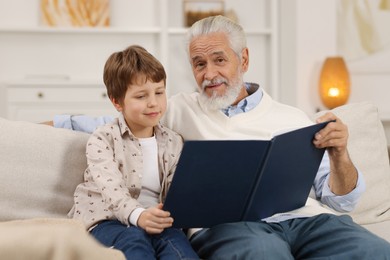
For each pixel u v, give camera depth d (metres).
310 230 2.04
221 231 1.97
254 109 2.34
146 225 1.86
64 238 1.08
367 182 2.64
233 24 2.32
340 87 4.83
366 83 5.16
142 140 2.16
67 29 5.00
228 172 1.88
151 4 5.32
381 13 5.11
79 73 5.25
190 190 1.87
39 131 2.27
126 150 2.12
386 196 2.67
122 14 5.28
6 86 4.82
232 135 2.28
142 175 2.12
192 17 5.30
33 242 1.06
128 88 2.09
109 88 2.15
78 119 2.44
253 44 5.43
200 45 2.28
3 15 5.12
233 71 2.29
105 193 1.97
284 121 2.35
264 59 5.46
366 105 2.77
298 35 5.03
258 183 1.96
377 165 2.69
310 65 5.06
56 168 2.24
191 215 1.94
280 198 2.07
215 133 2.29
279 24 5.33
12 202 2.19
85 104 4.92
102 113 4.94
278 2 5.32
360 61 5.12
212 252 1.94
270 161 1.92
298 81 5.06
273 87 5.29
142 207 1.93
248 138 2.28
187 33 2.34
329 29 5.05
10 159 2.21
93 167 2.04
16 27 4.96
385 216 2.63
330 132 2.03
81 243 1.09
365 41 5.12
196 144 1.78
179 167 1.81
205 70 2.28
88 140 2.14
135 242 1.79
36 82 4.84
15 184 2.19
